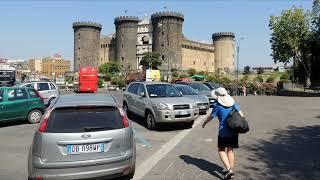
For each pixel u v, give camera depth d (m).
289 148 9.41
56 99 6.85
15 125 14.63
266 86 57.81
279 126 13.10
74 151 5.77
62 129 5.83
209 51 144.62
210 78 95.50
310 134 11.38
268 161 8.08
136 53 131.88
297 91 47.06
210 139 10.98
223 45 145.38
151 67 111.88
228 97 6.85
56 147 5.72
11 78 43.41
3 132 12.77
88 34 132.75
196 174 7.14
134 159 6.29
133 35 130.62
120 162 5.99
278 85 58.69
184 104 12.94
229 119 6.61
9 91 14.46
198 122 14.86
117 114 6.30
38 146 5.74
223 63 145.50
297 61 57.12
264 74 122.38
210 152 9.14
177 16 120.31
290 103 24.20
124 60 129.62
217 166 7.75
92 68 49.00
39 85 21.73
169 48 118.88
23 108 14.70
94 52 134.62
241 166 7.68
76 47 133.88
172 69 115.44
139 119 16.09
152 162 8.13
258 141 10.34
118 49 131.25
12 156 8.88
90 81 48.72
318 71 47.50
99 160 5.82
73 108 6.12
